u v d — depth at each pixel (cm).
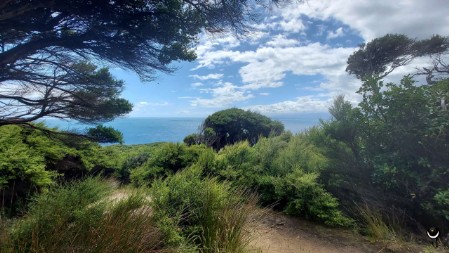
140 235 234
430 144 369
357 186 435
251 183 488
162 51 334
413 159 381
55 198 253
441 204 347
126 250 213
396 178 388
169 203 296
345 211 431
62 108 481
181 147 646
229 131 1310
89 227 223
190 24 307
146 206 280
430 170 370
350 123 440
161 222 265
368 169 429
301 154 523
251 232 328
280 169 501
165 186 319
